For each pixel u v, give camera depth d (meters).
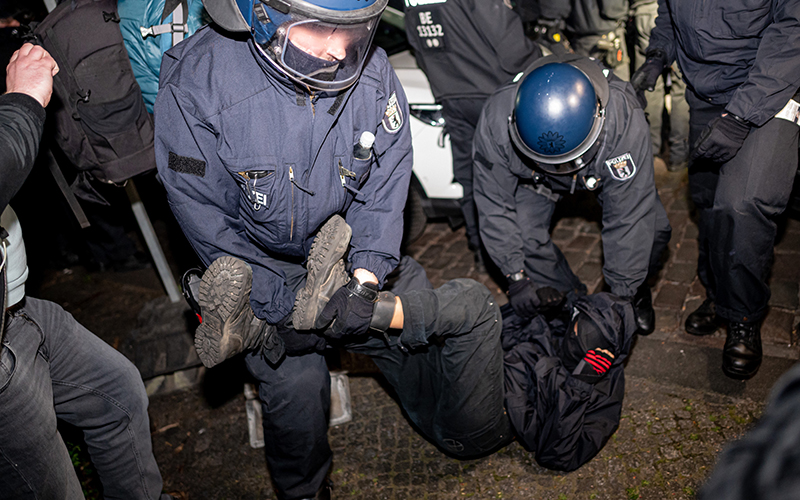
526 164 2.34
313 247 1.74
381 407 2.89
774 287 3.01
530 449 2.39
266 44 1.52
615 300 2.38
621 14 4.08
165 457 2.88
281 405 1.99
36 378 1.63
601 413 2.41
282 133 1.63
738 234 2.36
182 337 3.37
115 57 2.16
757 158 2.27
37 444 1.61
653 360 2.81
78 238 4.49
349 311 1.75
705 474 2.24
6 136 1.43
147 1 2.11
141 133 2.29
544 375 2.42
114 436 1.96
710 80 2.39
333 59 1.57
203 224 1.78
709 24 2.24
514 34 2.85
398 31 3.73
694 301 3.08
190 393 3.23
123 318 3.95
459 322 1.96
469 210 3.50
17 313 1.67
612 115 2.16
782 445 0.66
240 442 2.88
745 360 2.54
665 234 2.66
